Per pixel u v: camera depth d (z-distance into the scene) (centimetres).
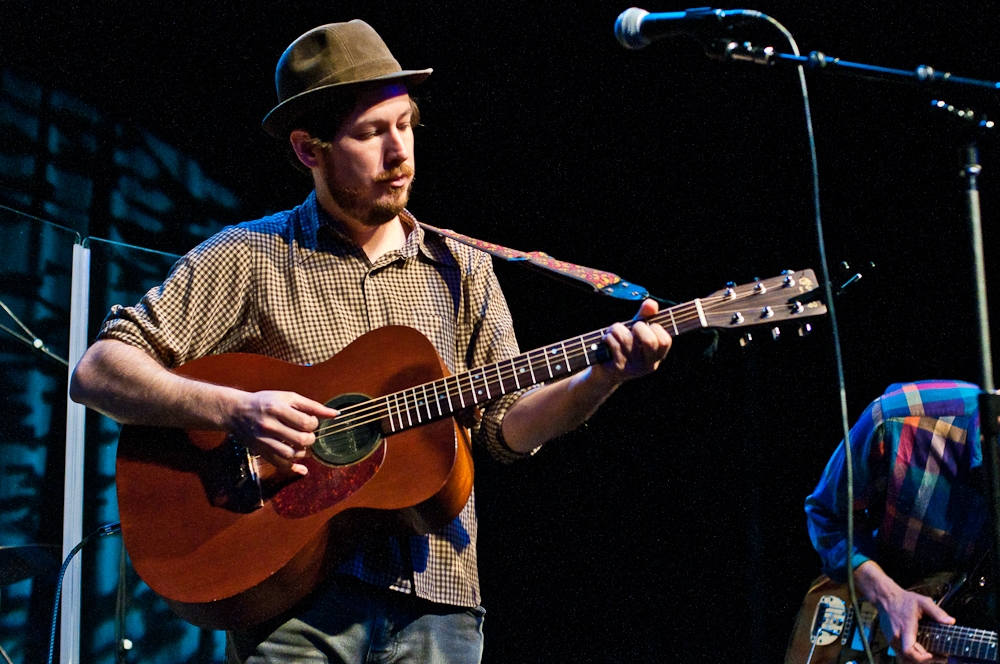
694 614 756
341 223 396
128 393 362
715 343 362
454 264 409
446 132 798
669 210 753
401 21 761
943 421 505
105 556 660
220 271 384
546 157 784
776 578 723
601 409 801
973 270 300
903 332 668
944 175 641
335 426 368
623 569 782
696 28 318
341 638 357
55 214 699
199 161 775
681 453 772
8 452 624
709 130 736
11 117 686
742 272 723
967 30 607
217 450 372
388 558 364
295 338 385
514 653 800
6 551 598
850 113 677
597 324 784
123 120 740
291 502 358
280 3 753
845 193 684
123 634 658
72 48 717
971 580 483
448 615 374
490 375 367
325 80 384
